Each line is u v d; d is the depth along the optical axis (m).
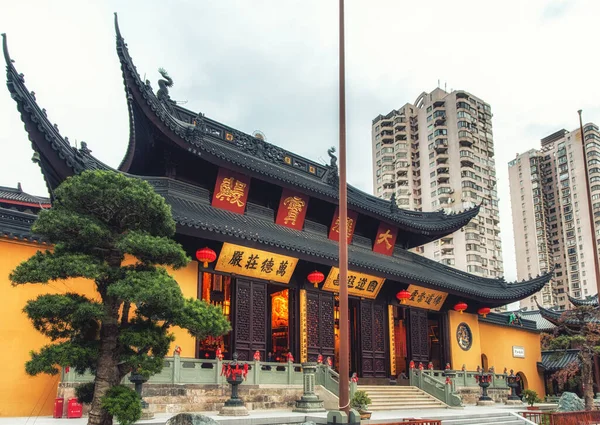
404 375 31.64
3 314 18.45
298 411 21.05
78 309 12.21
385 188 105.31
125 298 12.23
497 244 95.06
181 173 26.09
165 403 18.78
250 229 25.66
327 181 32.19
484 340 40.94
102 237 13.17
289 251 24.84
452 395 27.72
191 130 23.80
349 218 32.50
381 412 24.55
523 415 25.38
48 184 20.97
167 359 19.33
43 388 18.66
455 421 22.47
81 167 19.50
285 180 27.34
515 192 123.62
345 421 15.04
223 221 24.88
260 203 28.95
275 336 32.38
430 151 100.38
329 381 23.23
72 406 16.95
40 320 12.73
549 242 117.06
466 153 95.56
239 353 24.12
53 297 12.34
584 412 24.86
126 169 27.19
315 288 28.31
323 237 31.25
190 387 19.58
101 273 12.69
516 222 122.00
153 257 13.54
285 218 29.03
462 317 37.97
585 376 31.81
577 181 113.38
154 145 24.50
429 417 22.08
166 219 14.23
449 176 96.94
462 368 35.25
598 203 109.00
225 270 24.39
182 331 22.23
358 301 31.08
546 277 38.72
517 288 39.28
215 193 26.30
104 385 12.65
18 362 18.34
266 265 25.52
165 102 25.95
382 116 110.56
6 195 32.31
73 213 12.88
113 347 12.97
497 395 34.72
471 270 89.19
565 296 112.06
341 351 15.70
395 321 35.12
